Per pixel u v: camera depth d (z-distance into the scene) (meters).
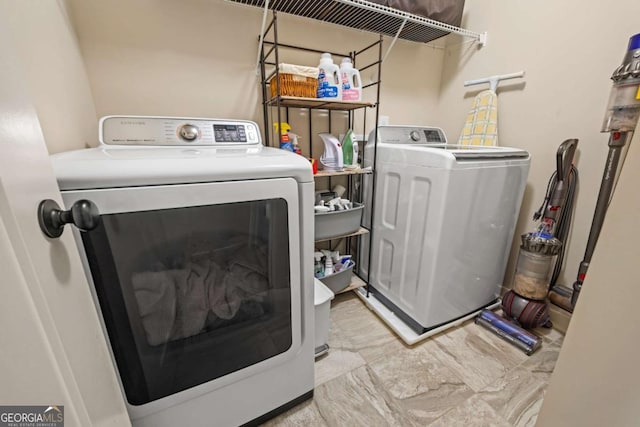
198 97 1.38
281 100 1.33
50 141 0.74
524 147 1.62
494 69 1.73
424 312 1.41
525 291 1.48
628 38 1.17
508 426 1.01
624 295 0.44
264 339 0.90
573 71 1.37
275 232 0.81
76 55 1.04
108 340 0.66
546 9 1.43
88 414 0.39
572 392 0.53
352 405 1.09
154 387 0.75
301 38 1.56
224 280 0.80
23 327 0.27
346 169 1.55
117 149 0.96
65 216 0.34
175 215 0.67
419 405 1.09
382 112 1.95
